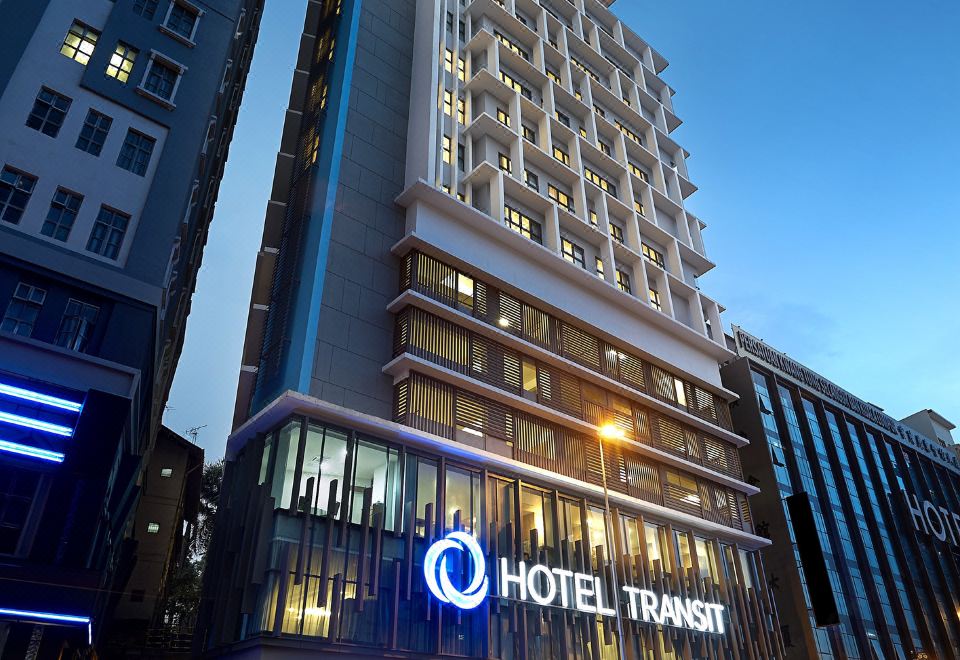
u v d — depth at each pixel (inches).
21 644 880.9
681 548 1658.5
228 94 1457.9
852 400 3174.2
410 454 1213.7
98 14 1163.9
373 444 1180.5
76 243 992.2
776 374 2736.2
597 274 1859.0
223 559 1122.0
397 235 1485.0
